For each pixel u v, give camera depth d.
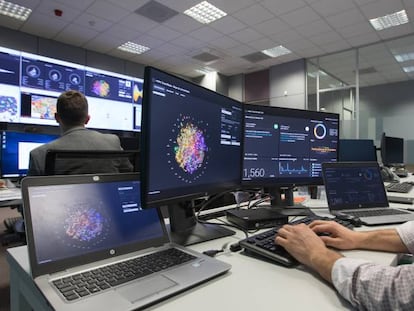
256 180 1.23
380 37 5.54
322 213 1.29
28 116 5.27
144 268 0.62
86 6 4.50
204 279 0.59
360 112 6.46
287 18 4.81
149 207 0.71
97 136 1.69
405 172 3.37
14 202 1.65
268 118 1.26
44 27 5.21
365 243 0.81
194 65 7.37
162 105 0.75
